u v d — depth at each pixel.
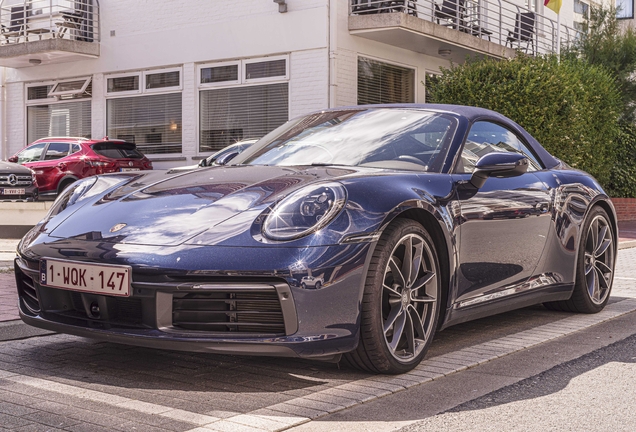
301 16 12.84
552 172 4.44
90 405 2.70
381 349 3.03
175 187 3.37
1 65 16.34
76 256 3.00
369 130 3.89
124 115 15.30
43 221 3.46
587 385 3.06
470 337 4.02
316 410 2.65
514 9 18.17
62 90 16.08
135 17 14.95
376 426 2.51
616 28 19.36
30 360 3.37
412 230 3.15
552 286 4.31
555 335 4.08
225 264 2.75
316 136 3.99
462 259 3.46
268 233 2.84
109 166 13.89
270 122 13.34
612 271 4.96
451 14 14.75
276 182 3.21
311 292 2.78
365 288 2.96
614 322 4.56
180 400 2.77
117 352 3.54
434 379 3.12
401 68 14.21
